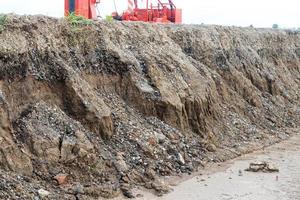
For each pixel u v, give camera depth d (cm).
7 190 1435
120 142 1884
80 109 1845
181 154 2011
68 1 2411
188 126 2236
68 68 1886
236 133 2477
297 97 3431
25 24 1834
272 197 1731
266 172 2033
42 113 1733
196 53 2750
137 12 3023
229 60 3025
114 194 1617
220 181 1881
